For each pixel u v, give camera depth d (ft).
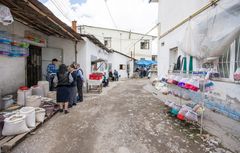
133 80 60.85
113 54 64.59
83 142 10.42
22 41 20.16
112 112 17.17
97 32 81.20
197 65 19.02
